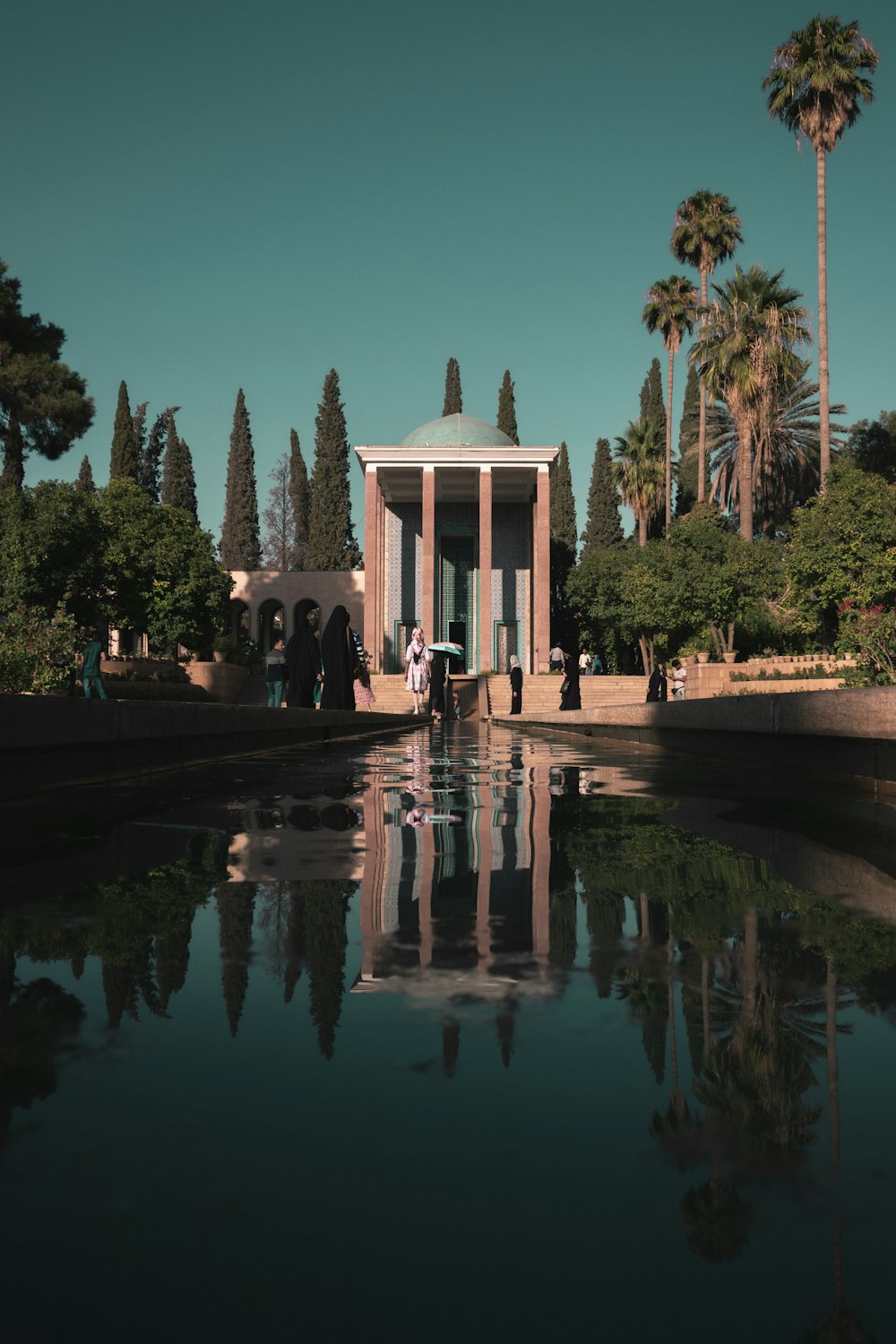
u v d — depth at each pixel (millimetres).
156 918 1872
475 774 6414
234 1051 1063
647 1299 588
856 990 1312
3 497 24438
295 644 17734
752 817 3736
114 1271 625
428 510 42344
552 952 1564
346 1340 537
